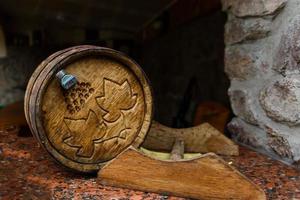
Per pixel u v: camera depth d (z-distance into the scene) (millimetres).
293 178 604
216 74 1282
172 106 1823
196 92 1497
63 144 573
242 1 778
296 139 648
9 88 2090
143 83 617
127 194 537
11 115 1139
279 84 674
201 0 1344
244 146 830
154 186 541
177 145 727
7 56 2121
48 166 664
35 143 817
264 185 573
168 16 1823
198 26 1449
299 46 613
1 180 619
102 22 2258
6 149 770
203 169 520
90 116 590
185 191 528
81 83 579
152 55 2230
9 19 2137
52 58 584
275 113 690
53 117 562
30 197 560
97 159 599
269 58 712
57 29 2324
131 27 2389
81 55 565
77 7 1904
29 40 2242
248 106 796
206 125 767
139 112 622
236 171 509
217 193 516
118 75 604
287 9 652
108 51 581
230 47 873
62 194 539
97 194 535
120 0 1763
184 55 1638
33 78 580
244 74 812
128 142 617
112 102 604
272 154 727
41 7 1927
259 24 727
